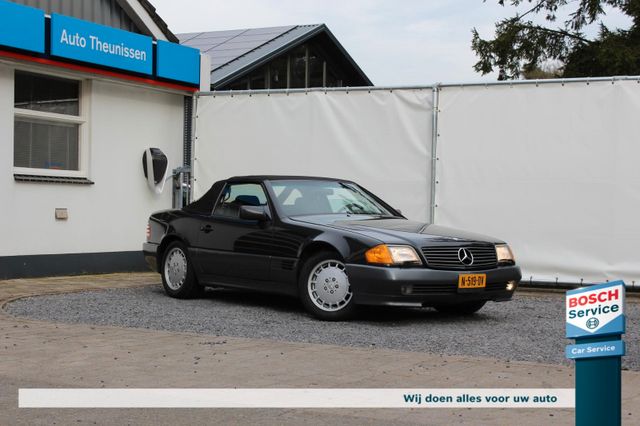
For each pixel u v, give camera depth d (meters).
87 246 13.30
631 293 11.43
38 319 8.49
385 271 8.16
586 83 11.48
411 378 5.87
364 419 4.81
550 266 11.66
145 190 14.32
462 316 9.23
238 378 5.84
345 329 8.13
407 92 12.54
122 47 13.43
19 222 12.24
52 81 12.96
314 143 13.25
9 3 11.67
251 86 18.88
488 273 8.60
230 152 14.01
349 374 5.99
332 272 8.61
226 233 9.72
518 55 29.00
